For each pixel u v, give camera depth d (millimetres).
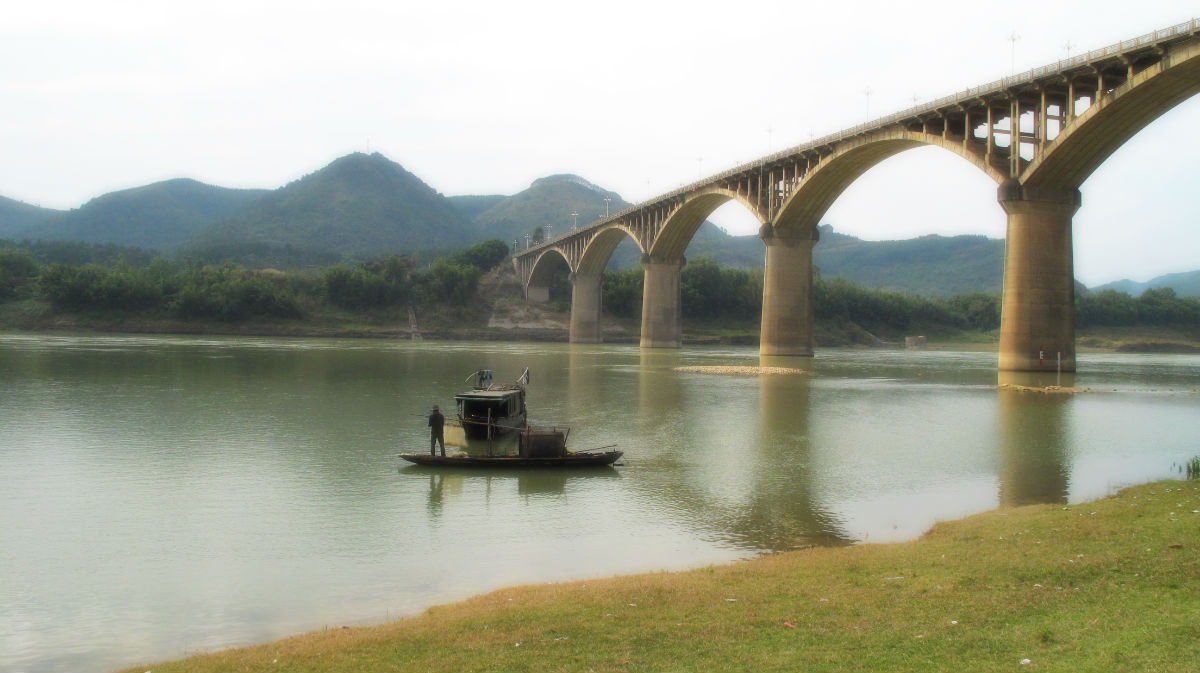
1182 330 159625
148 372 55688
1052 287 55844
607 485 21578
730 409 39156
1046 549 14016
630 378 58500
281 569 14656
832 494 20656
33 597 13320
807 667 9266
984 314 180875
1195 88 46375
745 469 23938
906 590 12023
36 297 152375
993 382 56781
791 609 11336
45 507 19156
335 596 13250
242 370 59469
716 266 179500
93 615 12523
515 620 11172
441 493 20594
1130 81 46438
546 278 185250
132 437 29156
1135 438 30281
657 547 15867
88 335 128875
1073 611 10734
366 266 181250
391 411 37031
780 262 86812
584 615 11312
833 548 15203
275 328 153000
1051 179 55062
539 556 15312
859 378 60781
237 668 9898
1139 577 12047
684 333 166000
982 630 10219
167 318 150000
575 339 155625
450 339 161625
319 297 170500
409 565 14836
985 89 57125
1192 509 16531
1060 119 54656
